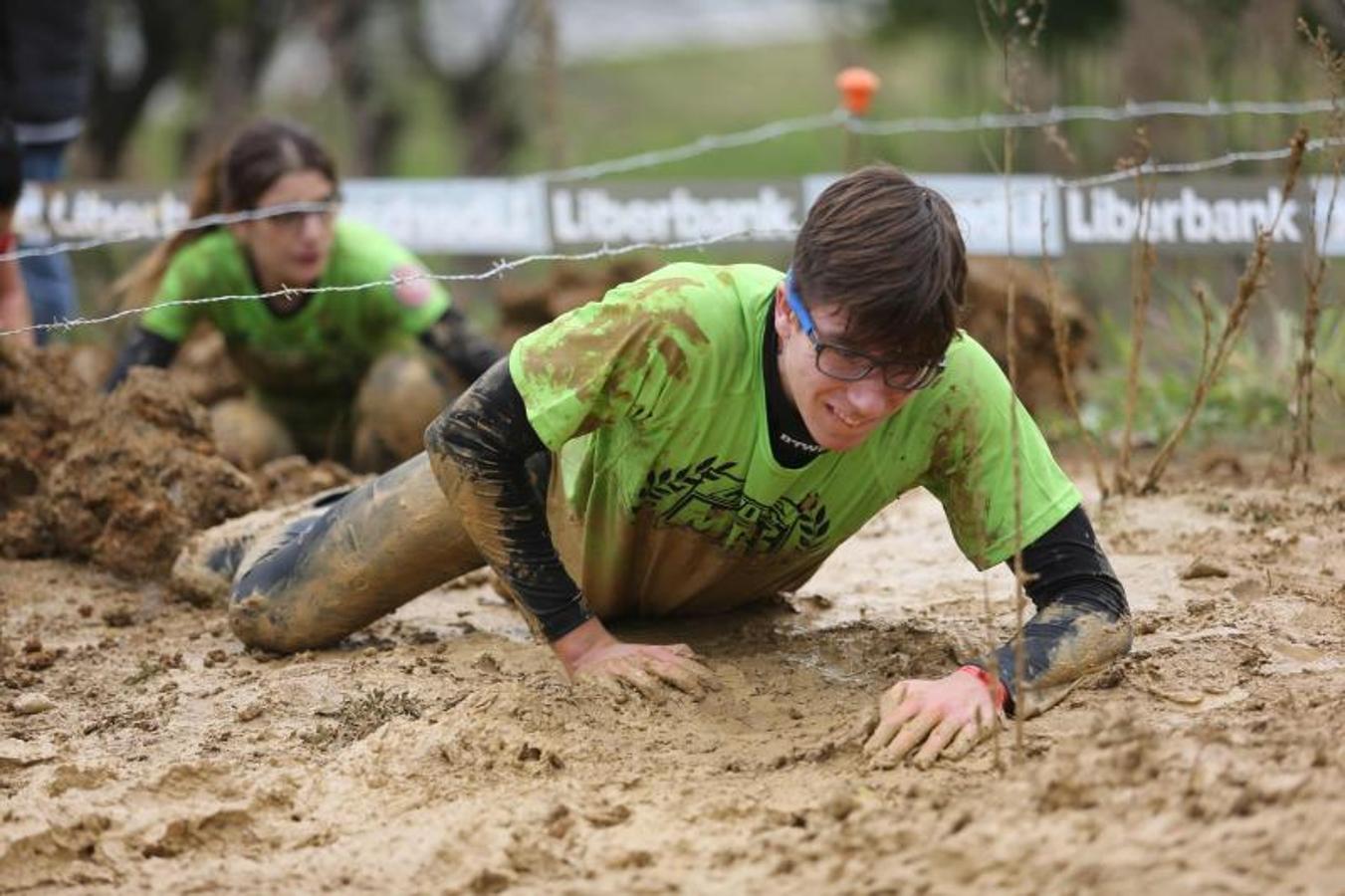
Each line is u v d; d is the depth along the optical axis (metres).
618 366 11.94
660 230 25.27
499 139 53.28
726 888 9.98
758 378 11.94
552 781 11.57
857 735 11.85
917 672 13.56
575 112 75.44
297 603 14.69
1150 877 9.35
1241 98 29.56
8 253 21.50
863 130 24.81
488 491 12.58
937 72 54.56
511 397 12.21
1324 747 10.62
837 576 17.06
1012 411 11.50
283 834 11.12
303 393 22.83
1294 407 20.75
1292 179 17.36
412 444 22.08
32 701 13.73
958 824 10.18
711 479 12.55
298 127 21.30
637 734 12.27
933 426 12.22
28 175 27.19
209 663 14.84
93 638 15.98
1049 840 9.79
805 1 75.69
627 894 9.99
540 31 44.12
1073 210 23.45
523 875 10.38
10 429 19.12
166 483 17.94
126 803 11.41
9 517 18.44
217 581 16.62
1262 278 22.39
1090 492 19.73
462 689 13.63
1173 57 31.91
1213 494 18.94
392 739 12.05
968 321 24.38
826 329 10.81
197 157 47.97
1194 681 12.80
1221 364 19.59
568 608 13.13
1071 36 37.12
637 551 13.72
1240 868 9.31
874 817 10.43
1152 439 23.02
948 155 46.19
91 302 31.14
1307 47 24.84
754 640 14.59
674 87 84.44
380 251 21.78
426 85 55.47
